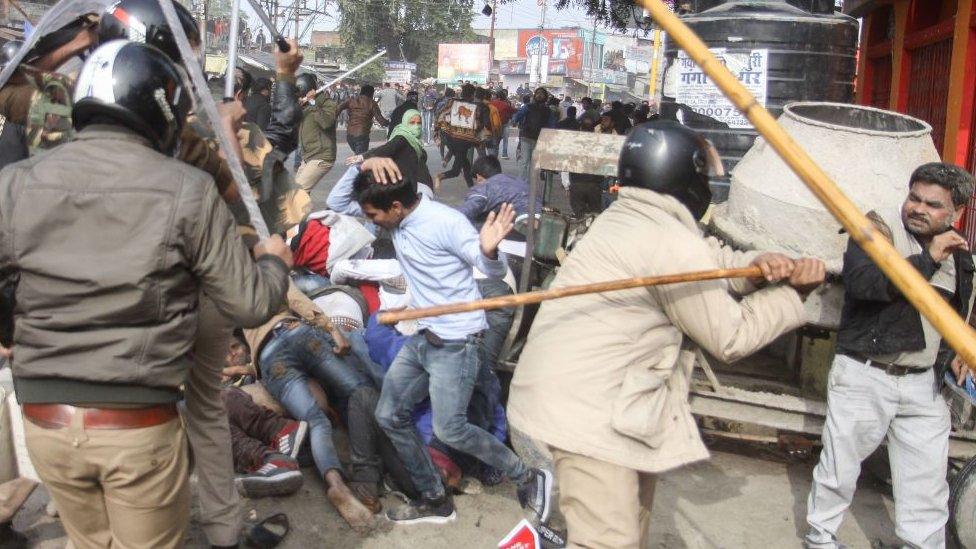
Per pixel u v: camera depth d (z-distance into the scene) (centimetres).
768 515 454
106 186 246
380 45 6538
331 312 552
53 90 365
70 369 248
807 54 644
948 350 390
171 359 256
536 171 526
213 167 308
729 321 274
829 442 398
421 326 412
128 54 258
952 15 848
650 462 280
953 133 784
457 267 403
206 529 369
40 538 395
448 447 463
